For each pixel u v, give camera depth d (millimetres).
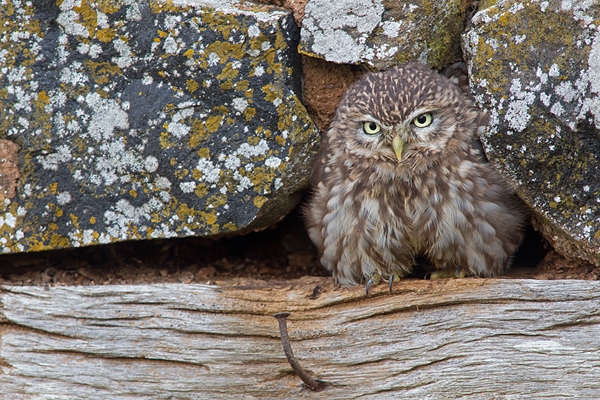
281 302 6961
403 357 6699
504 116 6297
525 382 6402
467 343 6559
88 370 7223
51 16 7012
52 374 7277
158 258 8242
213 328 7031
